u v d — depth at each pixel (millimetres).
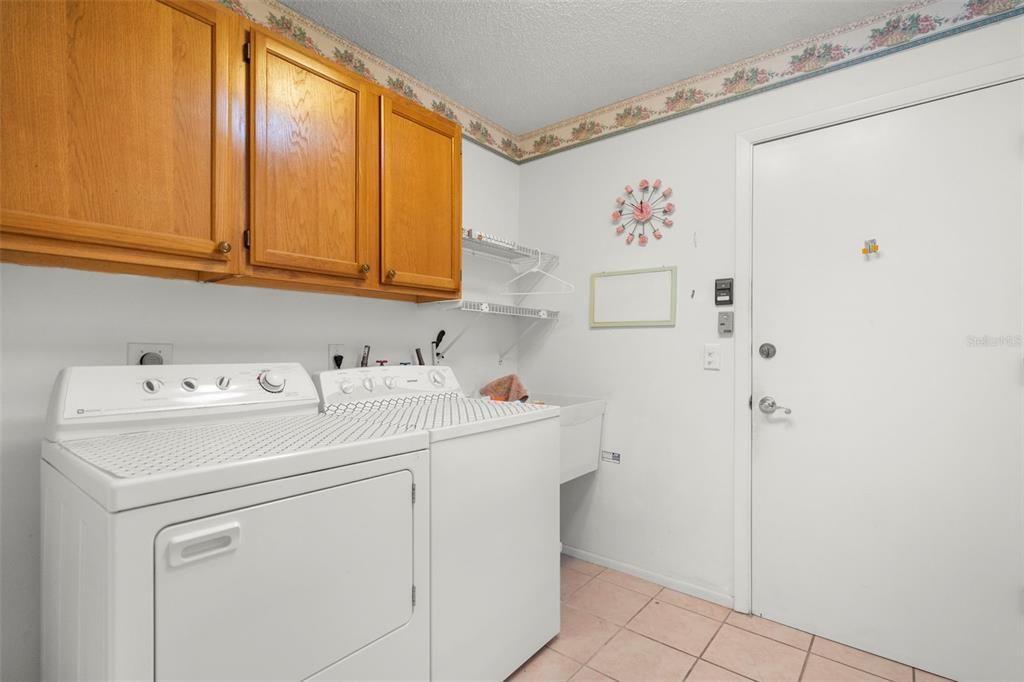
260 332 1642
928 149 1634
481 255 2539
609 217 2410
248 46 1310
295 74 1417
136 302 1367
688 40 1868
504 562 1522
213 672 872
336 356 1858
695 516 2119
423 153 1829
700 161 2117
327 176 1498
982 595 1542
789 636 1822
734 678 1589
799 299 1873
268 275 1377
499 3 1661
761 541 1950
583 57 1981
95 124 1053
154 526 806
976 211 1559
